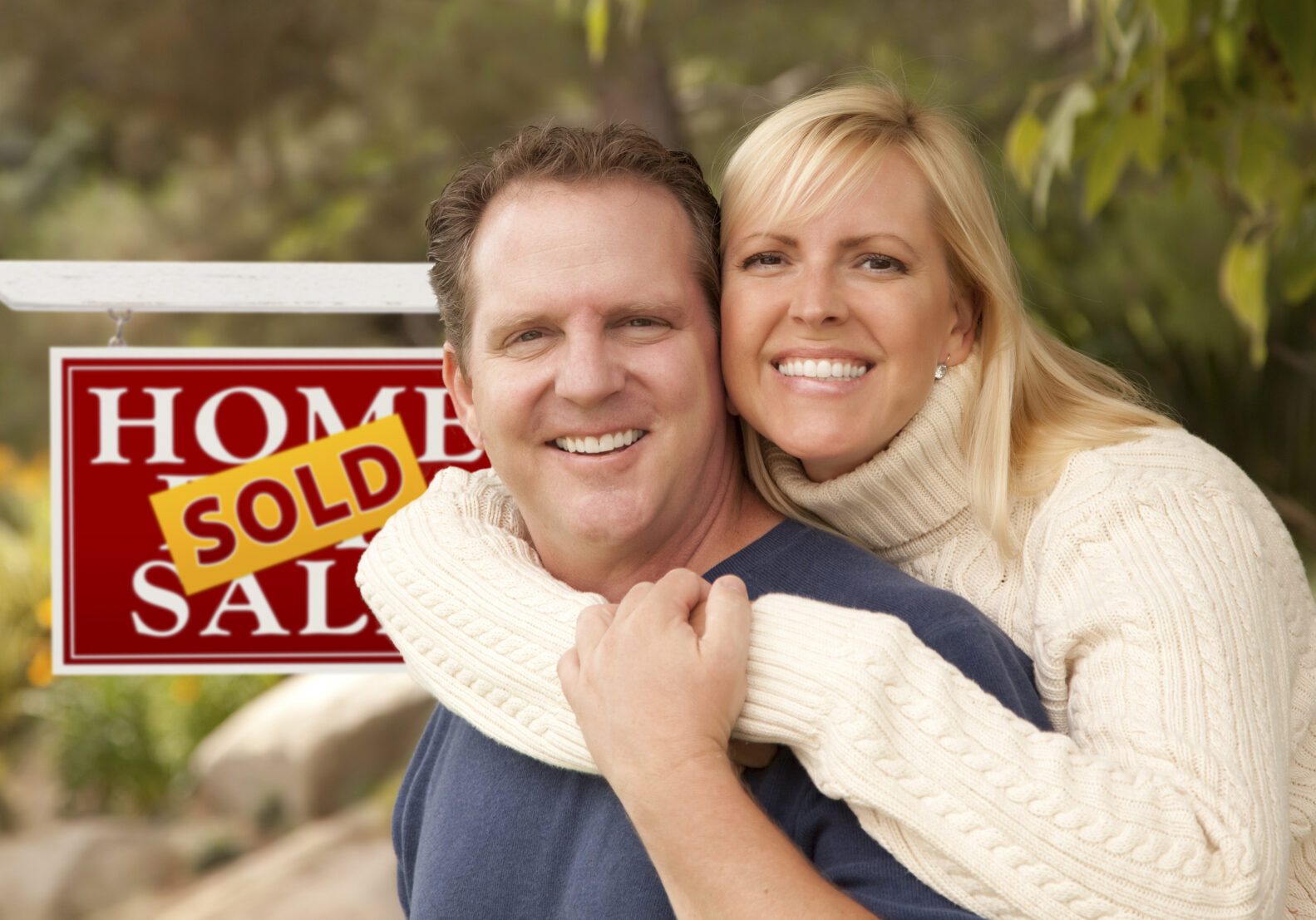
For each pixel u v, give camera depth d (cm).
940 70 567
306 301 212
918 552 157
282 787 614
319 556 218
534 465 137
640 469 135
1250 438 316
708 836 108
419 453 218
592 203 132
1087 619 131
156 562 217
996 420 151
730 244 146
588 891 127
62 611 215
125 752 647
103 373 216
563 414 133
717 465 146
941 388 152
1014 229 397
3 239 1123
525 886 133
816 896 105
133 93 725
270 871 548
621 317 133
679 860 108
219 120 735
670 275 135
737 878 106
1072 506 142
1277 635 134
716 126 704
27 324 946
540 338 134
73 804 644
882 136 145
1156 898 108
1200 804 113
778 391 145
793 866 107
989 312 153
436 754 158
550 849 132
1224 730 119
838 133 144
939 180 146
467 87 711
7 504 873
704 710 113
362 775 625
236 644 217
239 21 696
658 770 111
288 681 691
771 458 156
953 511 154
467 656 134
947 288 149
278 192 779
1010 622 149
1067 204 423
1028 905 108
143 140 837
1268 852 112
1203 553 133
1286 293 267
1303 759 140
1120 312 346
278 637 218
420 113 741
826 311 140
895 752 112
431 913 137
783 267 145
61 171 1173
